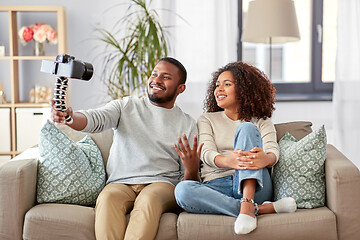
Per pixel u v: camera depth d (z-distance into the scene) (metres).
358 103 4.21
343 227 2.10
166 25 4.14
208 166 2.38
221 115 2.51
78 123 2.15
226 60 4.18
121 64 3.56
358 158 4.24
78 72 1.88
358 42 4.16
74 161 2.30
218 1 4.14
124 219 2.12
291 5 3.55
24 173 2.14
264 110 2.49
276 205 2.13
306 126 2.71
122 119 2.42
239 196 2.20
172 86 2.43
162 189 2.21
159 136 2.41
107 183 2.40
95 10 4.14
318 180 2.24
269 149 2.32
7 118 3.79
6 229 2.13
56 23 4.11
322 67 4.62
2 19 4.09
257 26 3.51
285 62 4.77
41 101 3.93
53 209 2.16
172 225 2.08
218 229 2.04
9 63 4.13
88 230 2.11
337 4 4.21
